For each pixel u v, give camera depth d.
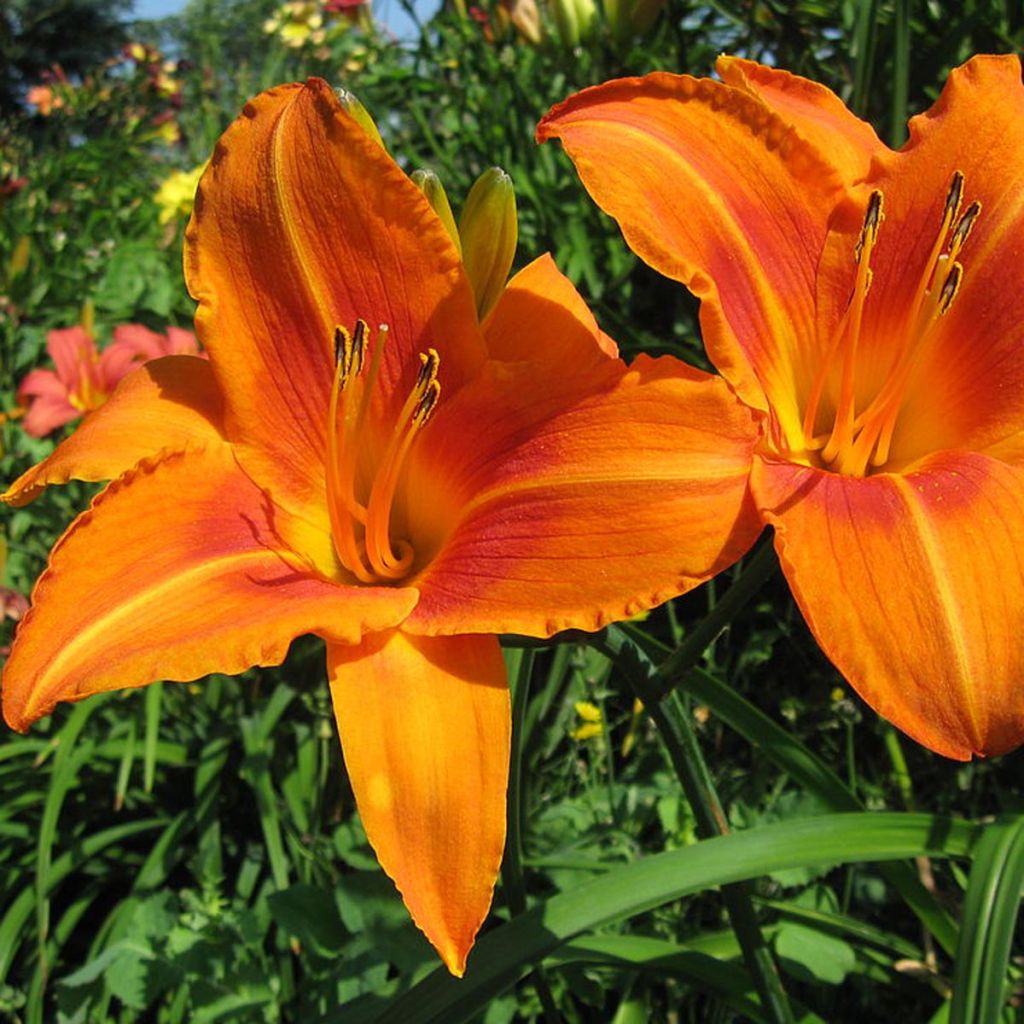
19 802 0.46
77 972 0.38
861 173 0.26
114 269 0.77
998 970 0.25
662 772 0.43
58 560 0.21
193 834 0.47
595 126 0.23
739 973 0.30
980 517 0.21
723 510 0.20
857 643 0.20
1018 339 0.24
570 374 0.23
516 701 0.28
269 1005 0.37
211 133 0.96
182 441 0.24
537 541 0.21
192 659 0.20
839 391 0.26
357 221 0.23
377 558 0.25
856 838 0.28
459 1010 0.25
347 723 0.20
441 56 0.66
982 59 0.26
